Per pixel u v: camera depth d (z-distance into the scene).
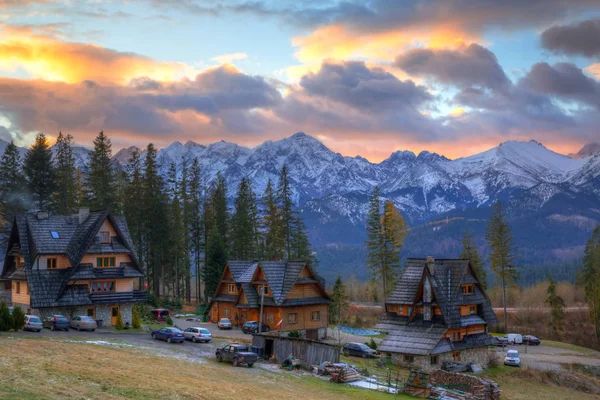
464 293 70.12
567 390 65.44
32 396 29.52
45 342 46.41
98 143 103.25
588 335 111.06
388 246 109.69
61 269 67.88
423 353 63.16
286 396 39.59
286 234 115.31
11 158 100.31
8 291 72.31
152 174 106.94
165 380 37.72
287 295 77.62
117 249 71.00
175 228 111.12
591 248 130.75
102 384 33.94
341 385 47.97
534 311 124.12
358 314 112.06
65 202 103.75
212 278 103.94
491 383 51.50
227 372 46.03
